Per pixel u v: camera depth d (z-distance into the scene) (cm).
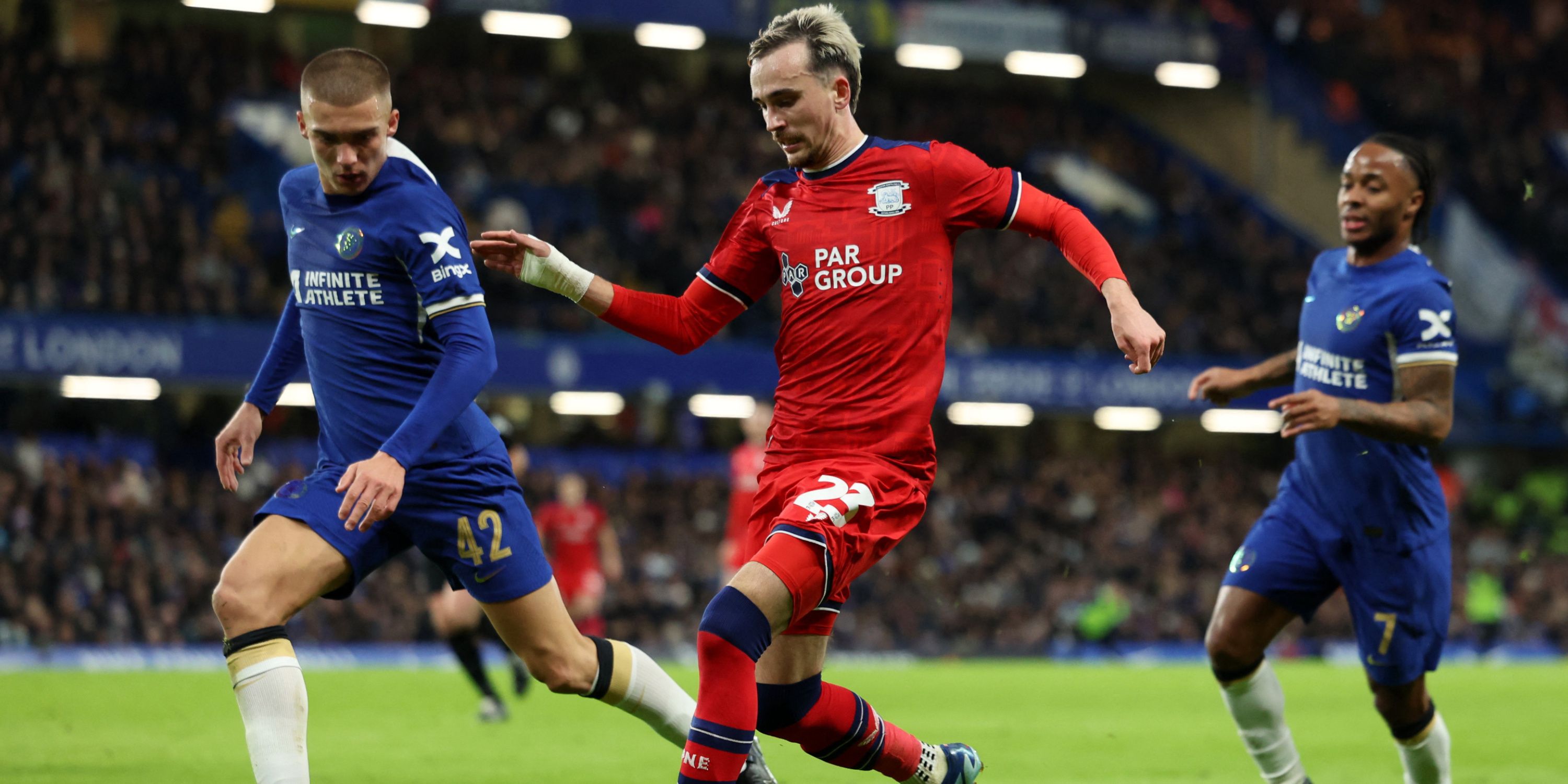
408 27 4291
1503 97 5241
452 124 4012
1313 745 1293
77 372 3003
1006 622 3469
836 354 645
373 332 666
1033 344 3878
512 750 1175
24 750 1127
